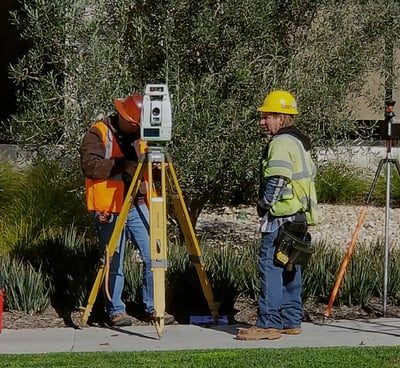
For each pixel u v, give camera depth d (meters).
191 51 10.70
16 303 9.38
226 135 10.38
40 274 9.66
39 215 11.96
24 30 11.11
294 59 10.81
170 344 8.08
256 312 9.47
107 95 10.30
